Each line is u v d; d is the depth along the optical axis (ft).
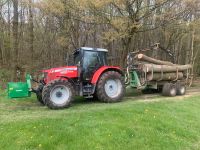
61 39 57.47
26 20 77.41
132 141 23.85
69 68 35.37
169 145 24.32
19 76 54.08
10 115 29.27
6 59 80.28
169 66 44.57
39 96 35.68
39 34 76.43
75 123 25.58
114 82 37.88
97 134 23.79
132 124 26.68
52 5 49.80
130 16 47.80
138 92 47.60
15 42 54.49
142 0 47.01
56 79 33.45
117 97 37.52
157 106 33.86
